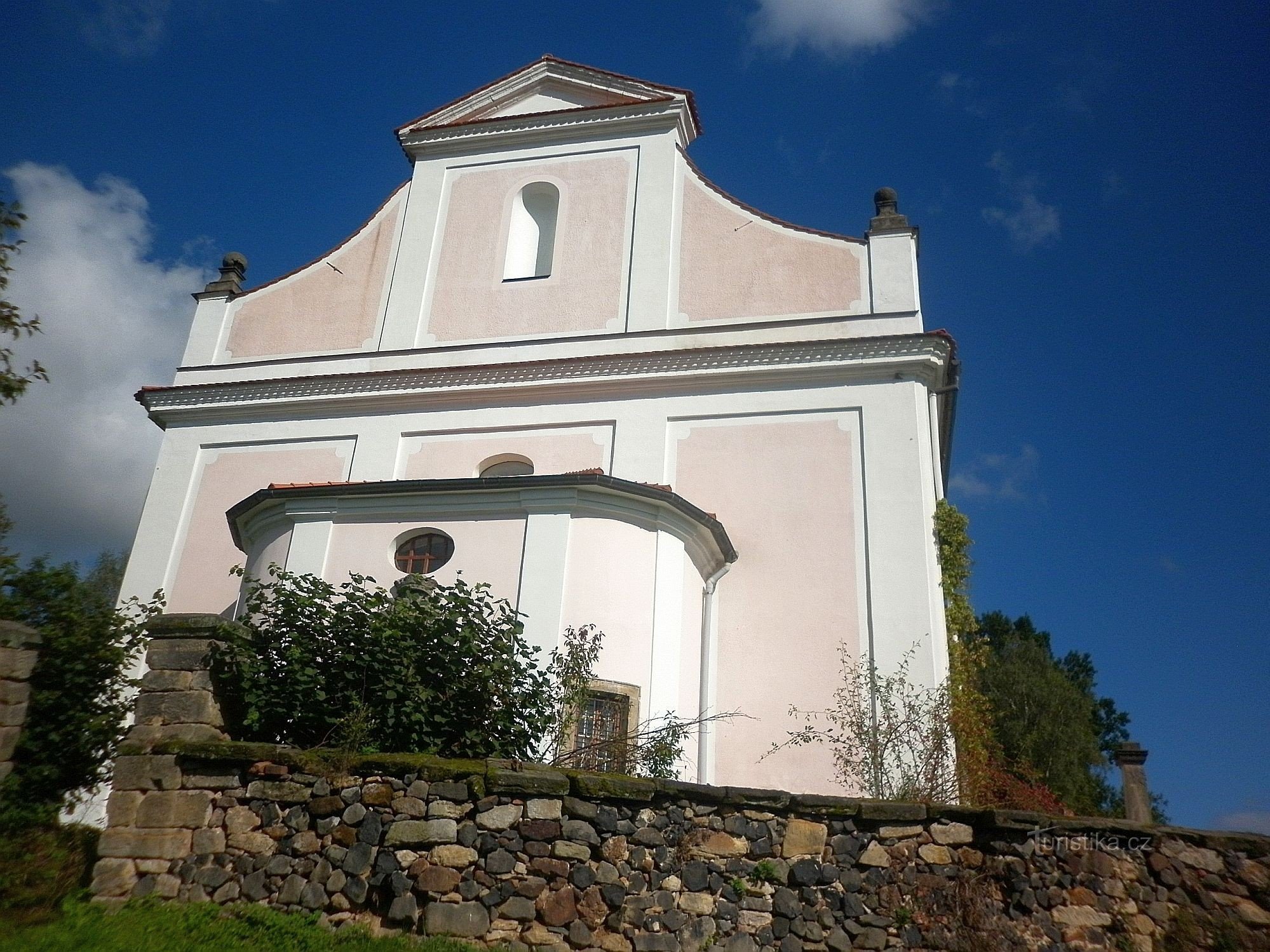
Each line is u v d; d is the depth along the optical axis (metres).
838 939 6.85
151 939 6.11
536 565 11.52
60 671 8.03
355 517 12.33
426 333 16.94
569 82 18.50
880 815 7.29
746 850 7.03
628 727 11.22
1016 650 31.95
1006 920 7.02
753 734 12.77
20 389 10.20
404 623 7.70
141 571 15.93
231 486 16.34
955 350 14.80
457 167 18.41
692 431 14.84
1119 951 7.10
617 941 6.52
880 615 13.02
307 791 6.91
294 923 6.47
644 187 17.06
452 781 6.84
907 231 15.52
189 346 17.84
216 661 7.40
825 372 14.62
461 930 6.43
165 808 6.95
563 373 15.52
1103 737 38.56
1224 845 7.62
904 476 13.77
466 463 15.58
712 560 13.52
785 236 16.05
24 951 5.75
